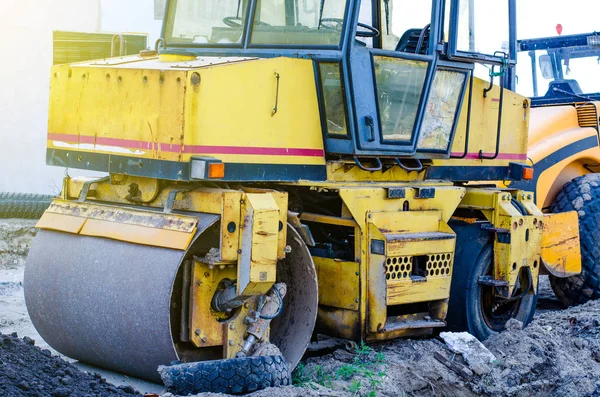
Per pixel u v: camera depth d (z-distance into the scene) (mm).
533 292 7211
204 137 5258
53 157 6012
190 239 5066
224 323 5324
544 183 8531
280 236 5289
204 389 4883
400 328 6195
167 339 5020
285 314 5750
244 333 5340
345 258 6258
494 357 6207
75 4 13906
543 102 9828
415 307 6629
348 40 5715
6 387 4246
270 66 5566
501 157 7391
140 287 5133
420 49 6477
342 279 6102
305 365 5785
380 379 5496
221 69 5320
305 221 6371
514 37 7094
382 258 5984
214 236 5449
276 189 5906
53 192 13969
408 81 6156
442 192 6512
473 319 6828
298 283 5672
